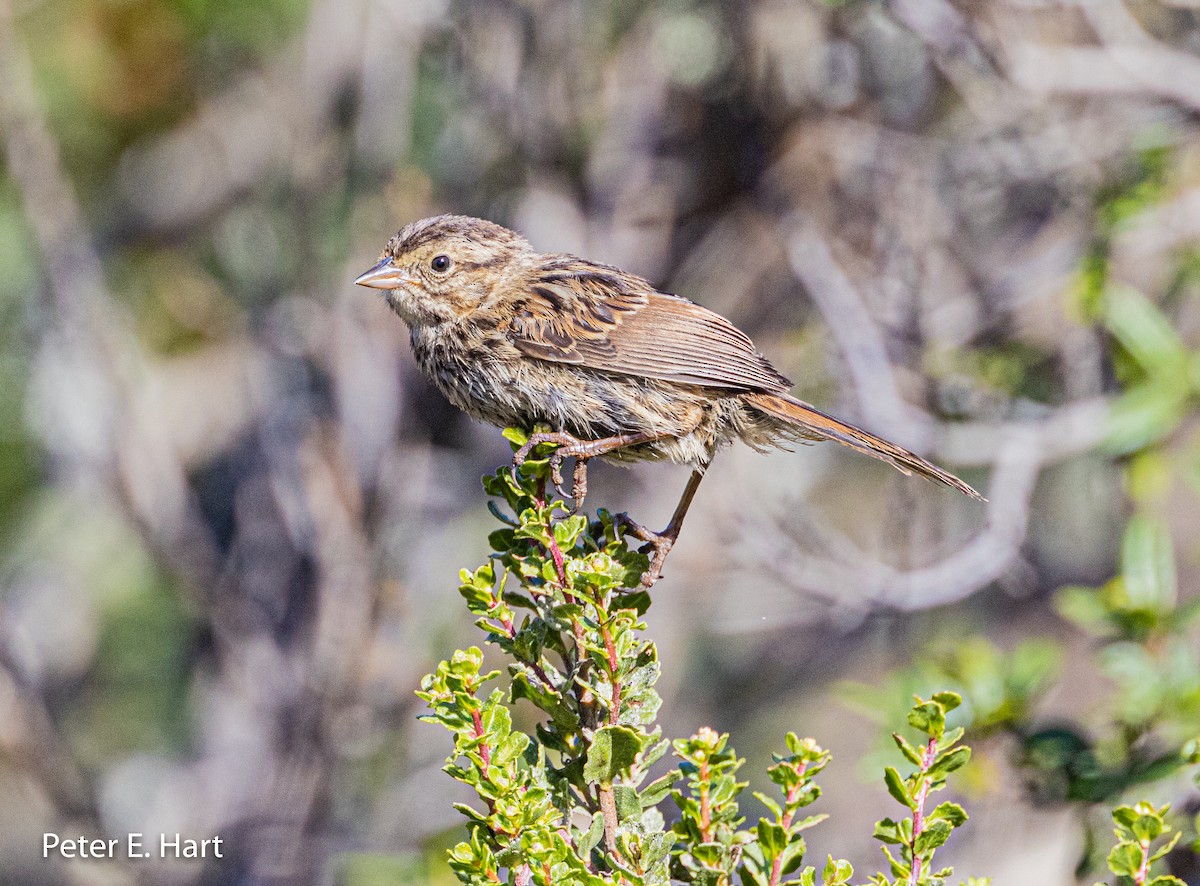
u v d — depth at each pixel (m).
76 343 13.40
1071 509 13.92
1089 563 13.80
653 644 5.72
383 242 12.77
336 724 12.98
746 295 14.07
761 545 11.90
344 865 12.37
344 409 12.84
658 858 5.32
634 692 5.66
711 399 8.40
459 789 13.10
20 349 13.94
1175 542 13.11
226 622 13.46
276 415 13.21
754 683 15.11
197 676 14.70
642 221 13.56
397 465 13.05
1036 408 12.48
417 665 13.21
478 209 13.10
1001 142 12.95
